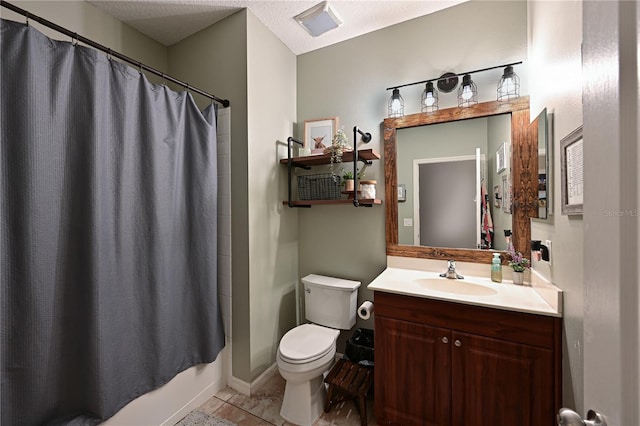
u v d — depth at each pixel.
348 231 2.25
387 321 1.58
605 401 0.42
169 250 1.63
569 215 1.09
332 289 2.06
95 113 1.29
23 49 1.11
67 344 1.26
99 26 1.87
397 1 1.85
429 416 1.47
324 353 1.67
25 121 1.12
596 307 0.44
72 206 1.27
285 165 2.30
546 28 1.36
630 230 0.37
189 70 2.17
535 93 1.56
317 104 2.37
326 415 1.71
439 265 1.92
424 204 1.97
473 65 1.84
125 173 1.43
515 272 1.64
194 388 1.78
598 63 0.44
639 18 0.35
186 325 1.74
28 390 1.15
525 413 1.27
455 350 1.42
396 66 2.07
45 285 1.18
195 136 1.77
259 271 2.00
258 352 1.98
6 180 1.09
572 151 1.03
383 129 2.12
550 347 1.22
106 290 1.33
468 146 1.84
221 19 2.00
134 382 1.45
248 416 1.71
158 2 1.83
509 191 1.73
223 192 1.99
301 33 2.17
